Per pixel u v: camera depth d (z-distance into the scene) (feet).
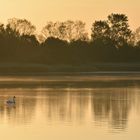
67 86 593.01
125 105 389.80
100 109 367.66
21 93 494.59
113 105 390.63
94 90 530.68
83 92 505.25
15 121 314.14
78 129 289.74
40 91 519.19
